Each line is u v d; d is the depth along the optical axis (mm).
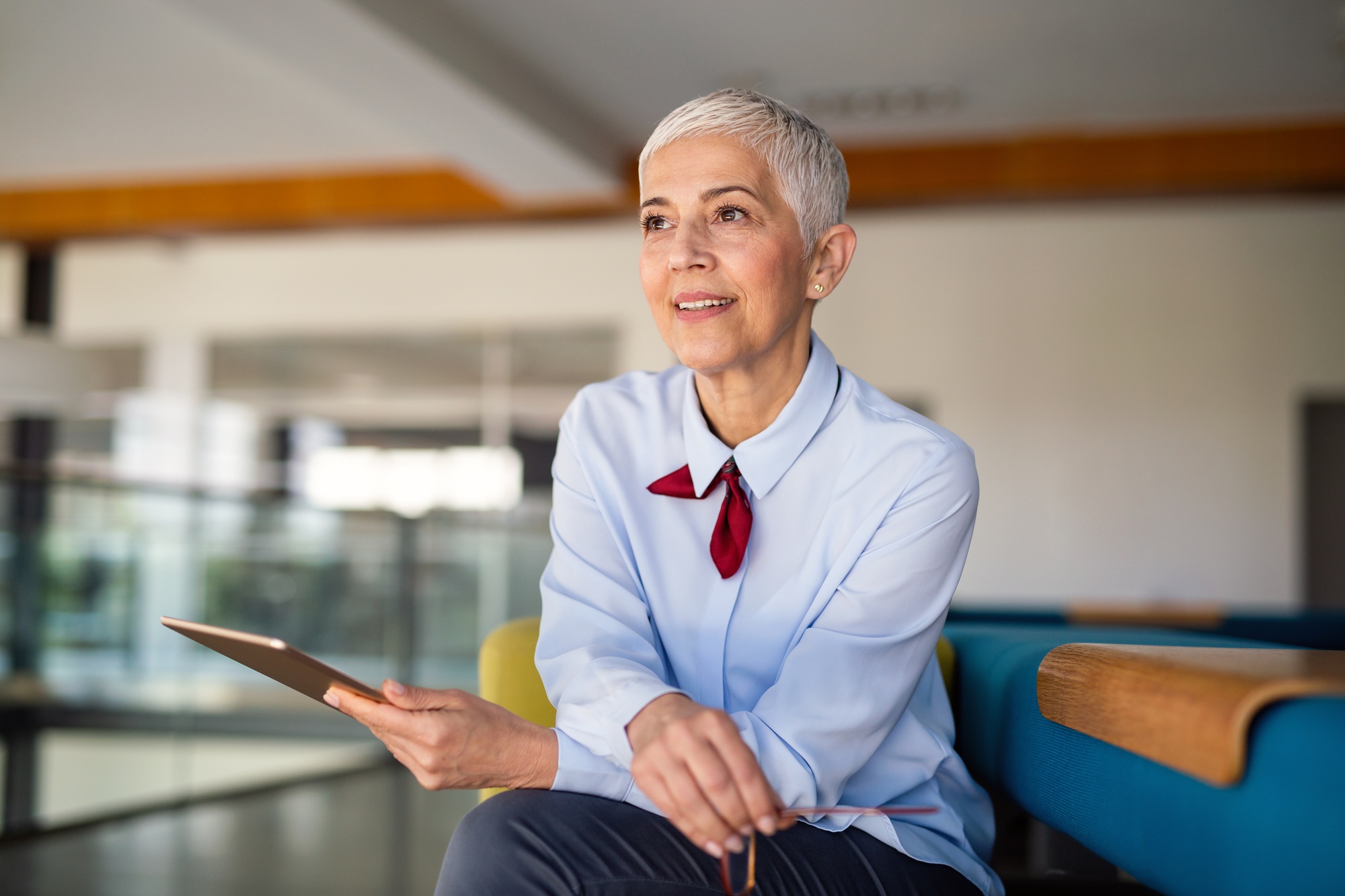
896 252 7082
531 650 1371
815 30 4363
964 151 5461
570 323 7410
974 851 1189
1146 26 4285
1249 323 6703
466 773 928
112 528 3879
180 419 7730
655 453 1194
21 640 3562
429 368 7586
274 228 6395
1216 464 6691
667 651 1142
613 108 5059
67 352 4969
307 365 7691
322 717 4672
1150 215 6836
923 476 1077
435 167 6027
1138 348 6809
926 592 1067
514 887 914
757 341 1085
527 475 7453
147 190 6344
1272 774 662
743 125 1075
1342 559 7066
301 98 5219
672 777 834
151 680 4012
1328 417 7125
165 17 4426
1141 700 799
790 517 1129
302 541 4582
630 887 924
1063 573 6805
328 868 3082
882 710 1004
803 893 960
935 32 4367
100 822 3695
